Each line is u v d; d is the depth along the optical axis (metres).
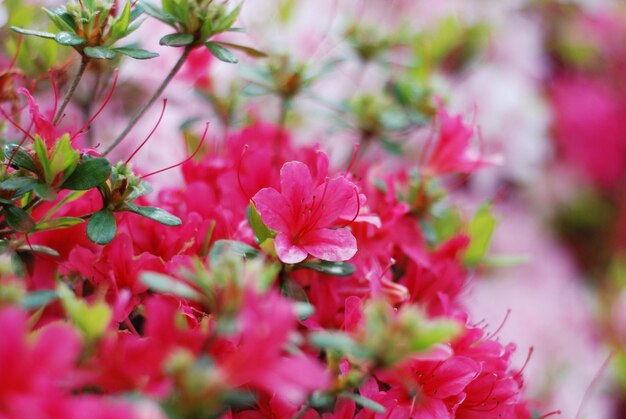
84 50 0.73
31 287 0.74
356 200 0.74
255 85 0.86
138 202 0.76
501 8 1.15
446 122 0.83
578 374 1.09
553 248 1.21
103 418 0.63
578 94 1.24
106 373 0.66
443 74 1.03
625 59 1.28
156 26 0.89
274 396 0.71
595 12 1.26
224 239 0.74
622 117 1.25
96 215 0.72
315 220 0.73
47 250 0.73
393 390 0.72
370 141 0.91
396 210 0.78
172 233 0.75
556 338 1.11
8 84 0.79
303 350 0.73
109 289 0.73
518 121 1.11
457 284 0.79
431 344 0.66
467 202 1.09
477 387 0.74
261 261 0.67
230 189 0.78
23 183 0.71
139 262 0.72
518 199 1.19
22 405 0.63
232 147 0.81
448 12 1.03
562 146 1.24
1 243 0.72
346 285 0.76
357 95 0.92
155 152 0.91
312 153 0.80
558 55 1.24
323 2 1.01
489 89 1.11
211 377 0.63
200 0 0.75
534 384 1.07
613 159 1.25
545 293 1.16
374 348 0.66
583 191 1.24
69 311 0.67
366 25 0.94
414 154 1.01
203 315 0.72
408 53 1.01
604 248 1.26
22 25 0.82
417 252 0.79
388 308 0.69
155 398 0.65
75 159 0.71
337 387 0.69
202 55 0.86
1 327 0.63
